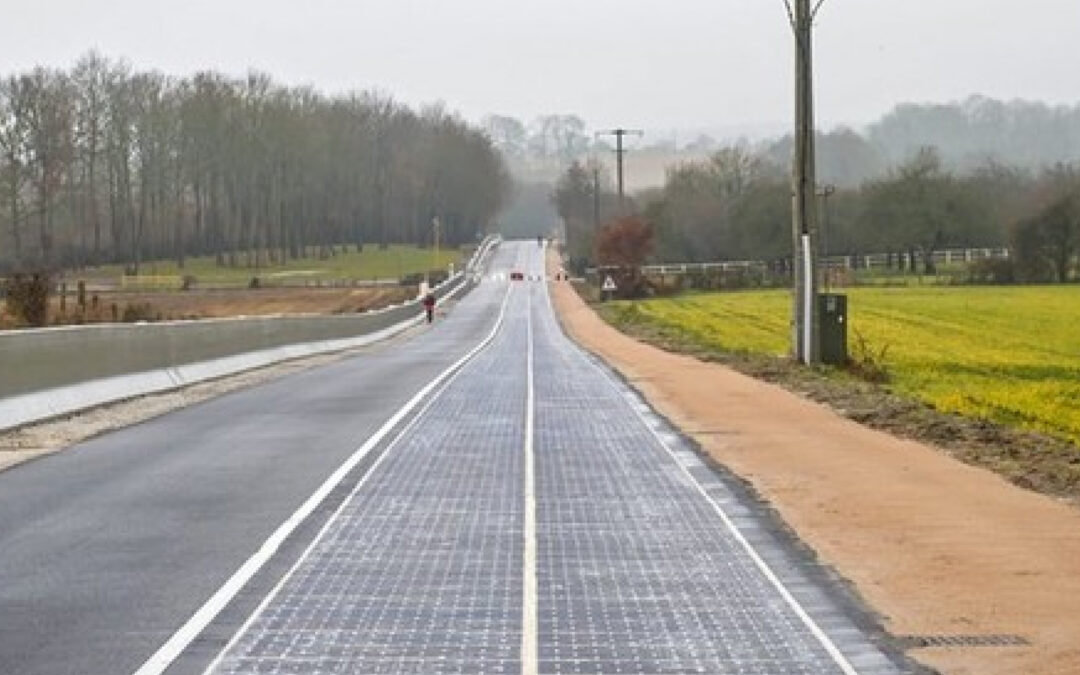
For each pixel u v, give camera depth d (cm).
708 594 1048
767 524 1330
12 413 2069
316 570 1121
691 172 14988
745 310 8138
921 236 11156
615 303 9450
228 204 15675
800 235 3578
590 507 1422
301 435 2048
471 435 2056
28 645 891
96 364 2483
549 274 14912
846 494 1505
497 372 3625
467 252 18688
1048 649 890
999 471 1697
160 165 14500
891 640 915
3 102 11819
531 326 7438
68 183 12581
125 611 982
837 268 11106
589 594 1047
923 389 3472
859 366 3669
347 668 847
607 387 3019
